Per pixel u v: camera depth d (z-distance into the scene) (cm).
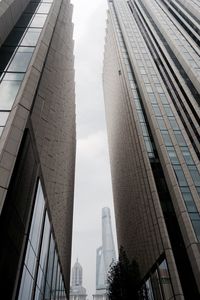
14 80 1836
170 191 3709
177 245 3253
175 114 4612
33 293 1945
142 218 4525
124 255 3803
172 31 6588
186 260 3119
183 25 6894
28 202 1769
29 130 1800
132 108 5284
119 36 8238
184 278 2978
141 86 5303
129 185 6031
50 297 2961
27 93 1725
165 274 3212
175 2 7806
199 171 3750
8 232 1354
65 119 4491
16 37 2297
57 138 3466
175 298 2878
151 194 3825
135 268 3572
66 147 4878
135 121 4988
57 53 3303
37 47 2177
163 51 6206
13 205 1436
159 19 7350
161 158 4075
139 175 4712
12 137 1437
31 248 1872
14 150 1408
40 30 2461
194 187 3550
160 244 3434
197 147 4069
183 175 3703
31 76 1856
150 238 3959
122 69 6738
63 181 4444
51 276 2994
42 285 2342
